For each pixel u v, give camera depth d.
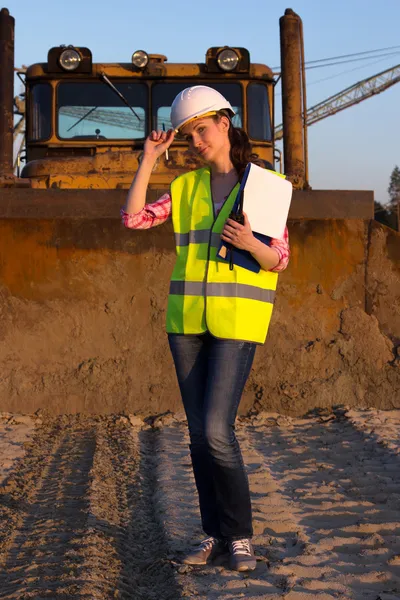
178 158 8.11
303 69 8.35
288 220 6.67
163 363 6.51
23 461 5.00
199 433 3.21
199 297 3.13
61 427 6.09
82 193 6.58
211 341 3.16
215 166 3.25
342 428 5.93
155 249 6.60
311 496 4.24
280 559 3.30
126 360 6.51
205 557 3.24
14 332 6.52
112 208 6.58
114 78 8.79
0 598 2.82
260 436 5.80
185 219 3.26
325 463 4.95
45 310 6.54
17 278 6.55
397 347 6.62
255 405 6.50
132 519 3.87
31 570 3.10
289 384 6.54
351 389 6.54
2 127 8.01
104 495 4.23
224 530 3.20
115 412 6.43
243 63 8.89
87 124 8.76
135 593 2.98
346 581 3.04
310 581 3.01
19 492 4.27
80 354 6.52
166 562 3.25
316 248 6.67
